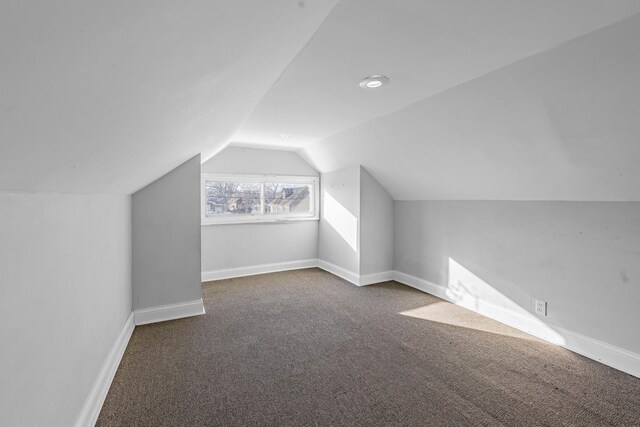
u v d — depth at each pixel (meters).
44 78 0.42
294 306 3.22
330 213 4.58
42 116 0.53
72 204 1.33
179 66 0.71
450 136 2.48
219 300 3.39
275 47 1.12
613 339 2.10
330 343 2.42
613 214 2.10
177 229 2.86
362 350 2.31
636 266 2.00
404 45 1.49
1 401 0.83
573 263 2.32
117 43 0.45
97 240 1.68
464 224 3.22
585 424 1.56
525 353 2.27
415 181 3.46
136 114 0.85
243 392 1.81
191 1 0.45
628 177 1.88
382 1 1.16
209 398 1.75
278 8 0.75
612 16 1.23
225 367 2.07
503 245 2.83
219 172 4.18
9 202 0.86
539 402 1.72
